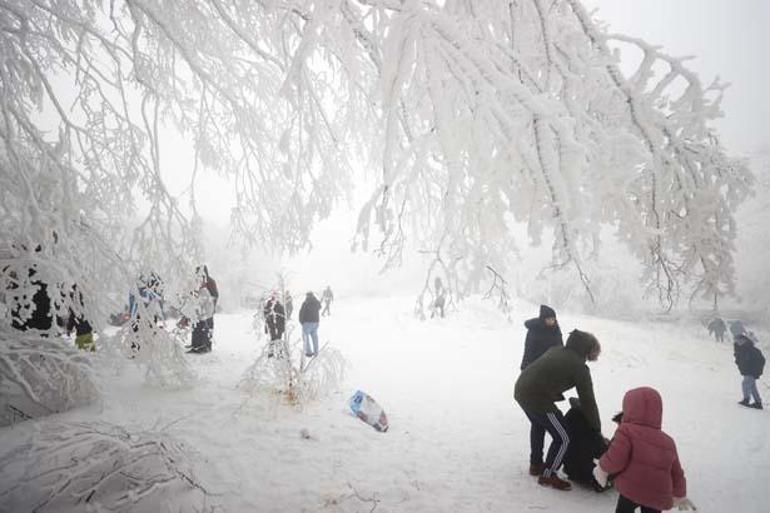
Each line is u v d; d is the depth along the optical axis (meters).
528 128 2.34
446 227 2.45
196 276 5.05
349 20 2.79
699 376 11.42
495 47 2.84
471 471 3.91
